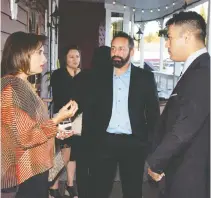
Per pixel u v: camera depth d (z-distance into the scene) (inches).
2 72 62.2
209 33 152.0
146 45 545.3
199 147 54.4
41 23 217.5
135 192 90.7
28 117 58.3
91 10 366.9
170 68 446.6
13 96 57.8
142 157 89.4
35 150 60.6
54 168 72.5
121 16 385.1
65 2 358.6
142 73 88.7
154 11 398.6
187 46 56.9
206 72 53.4
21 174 59.0
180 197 55.9
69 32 363.6
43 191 63.5
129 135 87.7
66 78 120.4
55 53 301.1
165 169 59.0
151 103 88.3
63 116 64.2
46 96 247.4
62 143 105.0
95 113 89.9
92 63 92.7
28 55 61.0
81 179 102.5
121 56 84.9
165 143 54.0
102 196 90.9
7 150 58.2
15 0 119.5
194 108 52.1
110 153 88.5
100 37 371.9
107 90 87.8
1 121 57.6
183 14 57.2
